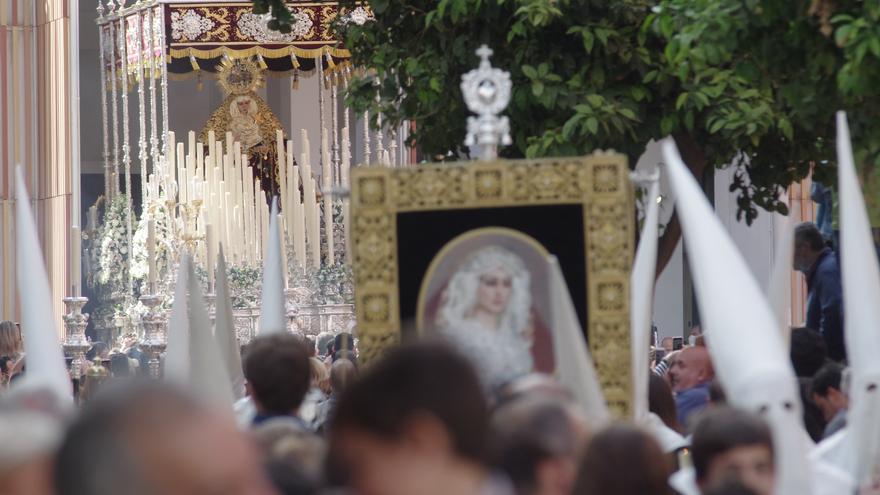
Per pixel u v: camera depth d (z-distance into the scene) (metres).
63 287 59.19
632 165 24.94
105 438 5.18
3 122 60.44
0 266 60.53
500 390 10.96
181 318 16.02
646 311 15.38
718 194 47.16
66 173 59.16
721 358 12.67
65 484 5.20
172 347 15.98
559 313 13.19
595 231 14.76
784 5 17.78
